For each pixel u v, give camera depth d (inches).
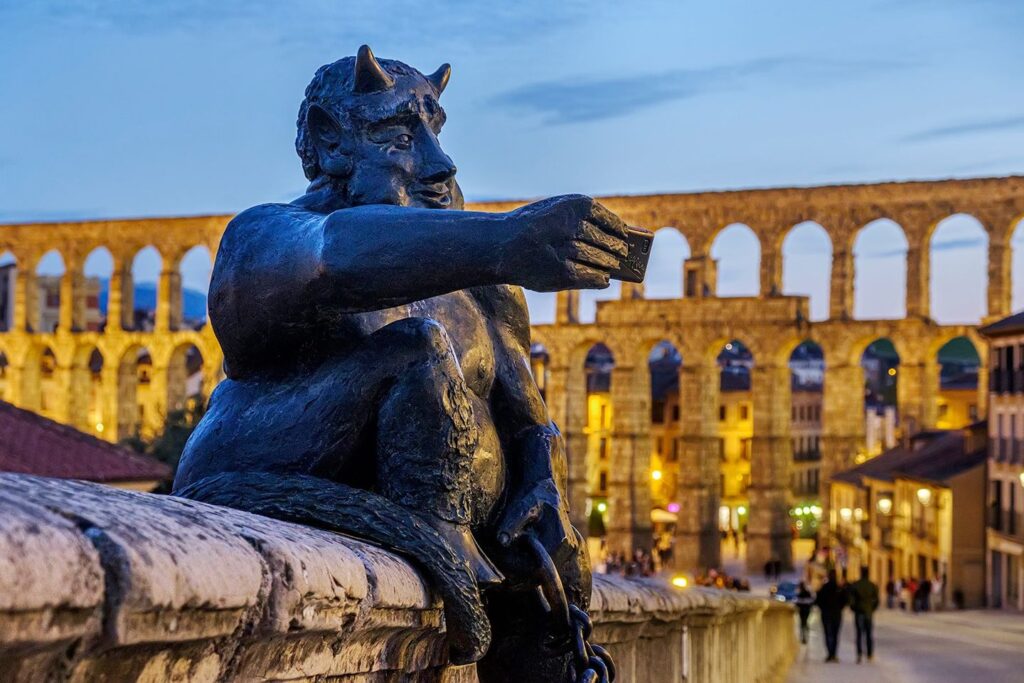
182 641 100.2
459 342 167.2
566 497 181.5
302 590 112.9
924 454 3823.8
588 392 6584.6
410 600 138.2
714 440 4347.9
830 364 4274.1
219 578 101.7
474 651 150.5
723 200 4451.3
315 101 170.2
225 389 158.4
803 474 6835.6
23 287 5137.8
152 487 1664.6
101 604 89.4
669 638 441.1
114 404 4982.8
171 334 4906.5
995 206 4160.9
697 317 4355.3
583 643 168.1
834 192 4318.4
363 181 166.4
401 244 139.6
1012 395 3267.7
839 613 1578.5
